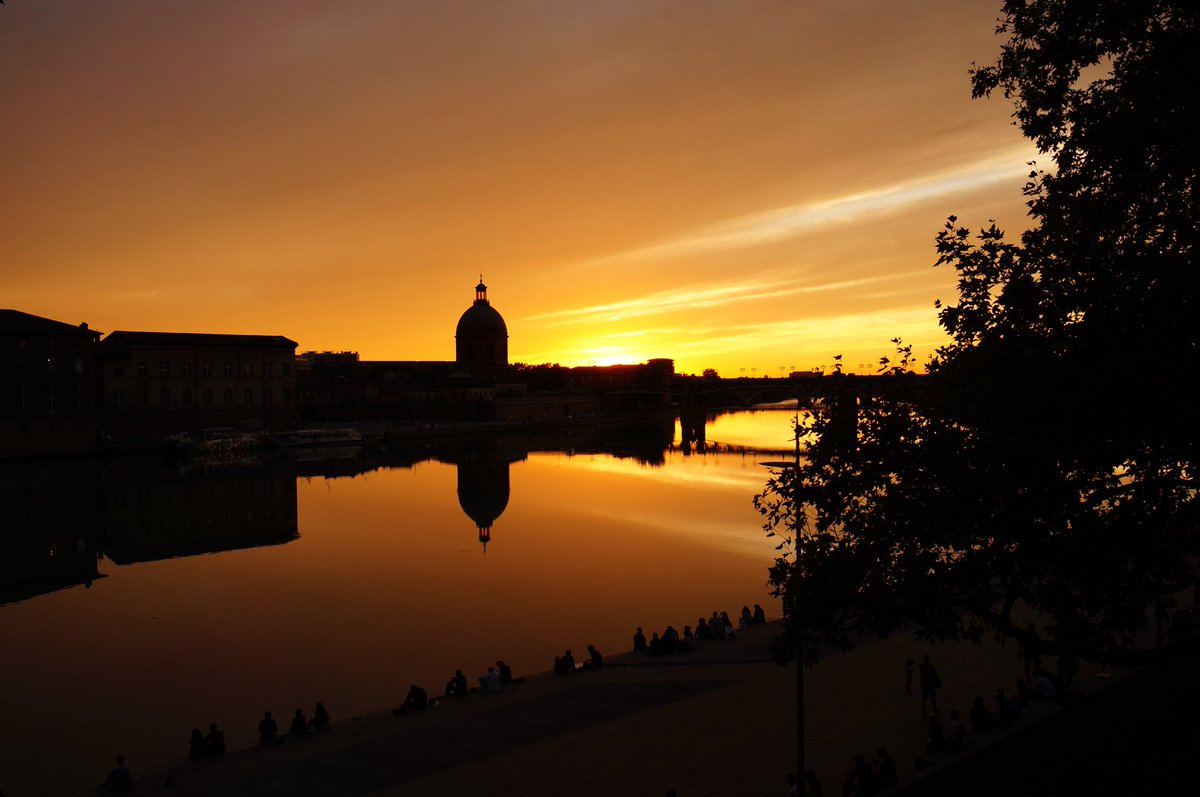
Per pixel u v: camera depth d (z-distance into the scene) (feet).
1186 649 64.80
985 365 68.33
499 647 173.47
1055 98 76.64
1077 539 64.44
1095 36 73.36
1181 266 60.59
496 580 231.09
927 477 70.90
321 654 170.09
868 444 73.31
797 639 73.61
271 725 123.44
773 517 78.95
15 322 511.81
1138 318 62.23
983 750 92.84
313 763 112.37
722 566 246.27
